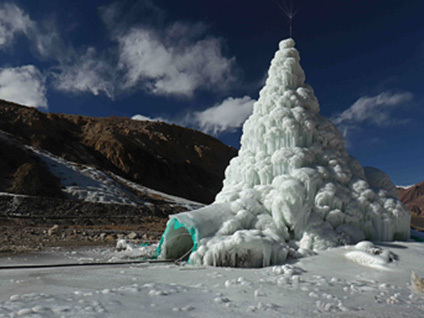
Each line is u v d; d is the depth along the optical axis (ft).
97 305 13.15
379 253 24.36
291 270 21.57
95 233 66.64
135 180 227.40
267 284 18.60
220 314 12.94
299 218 28.86
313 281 19.48
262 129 35.53
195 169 305.53
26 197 102.47
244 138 38.52
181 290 16.61
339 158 33.68
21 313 11.64
